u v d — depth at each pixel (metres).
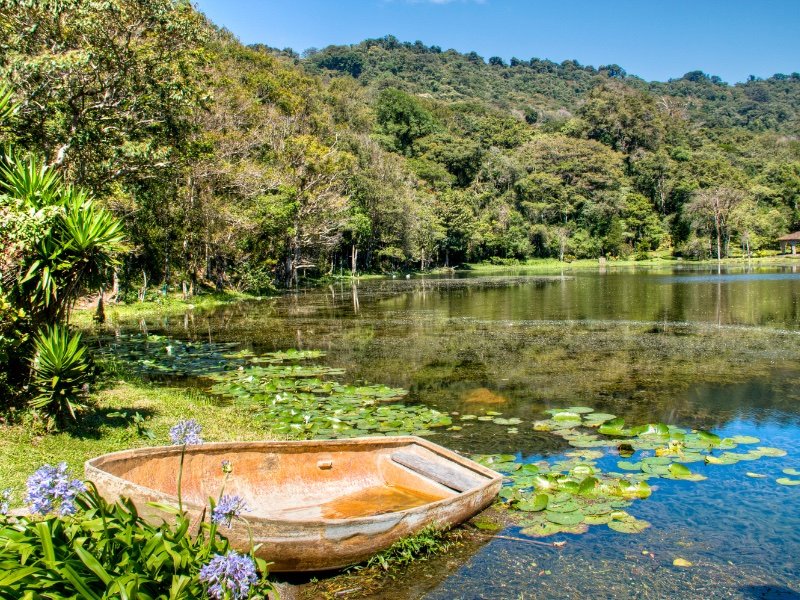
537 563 5.32
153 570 3.35
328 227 48.09
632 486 6.72
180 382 12.40
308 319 23.73
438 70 198.38
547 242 85.94
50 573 3.05
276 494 6.30
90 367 7.96
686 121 130.00
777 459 7.66
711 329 19.11
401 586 5.02
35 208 7.61
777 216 84.62
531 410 10.20
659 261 84.88
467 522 6.07
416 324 21.75
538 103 184.38
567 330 19.53
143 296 28.33
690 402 10.55
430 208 70.69
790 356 14.46
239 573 3.07
